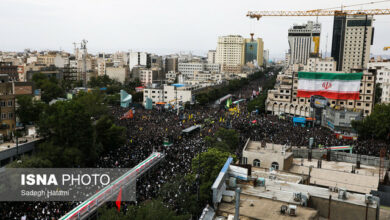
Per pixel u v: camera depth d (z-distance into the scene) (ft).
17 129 306.35
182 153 277.85
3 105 294.05
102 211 148.46
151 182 219.41
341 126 405.39
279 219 104.58
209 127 397.19
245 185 133.28
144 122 417.69
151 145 302.25
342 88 475.72
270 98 563.48
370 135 376.07
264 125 412.57
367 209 112.98
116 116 465.47
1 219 160.97
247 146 195.93
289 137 344.90
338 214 117.39
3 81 323.37
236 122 428.56
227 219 106.42
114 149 296.30
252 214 108.17
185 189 187.83
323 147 282.97
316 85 488.02
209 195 172.14
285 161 169.48
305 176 153.48
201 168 193.47
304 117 467.93
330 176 166.50
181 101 588.09
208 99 647.56
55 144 249.34
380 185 158.30
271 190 129.70
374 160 198.80
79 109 260.62
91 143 256.32
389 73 655.35
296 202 118.21
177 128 384.06
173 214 145.07
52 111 271.49
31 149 273.13
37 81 570.05
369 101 477.77
